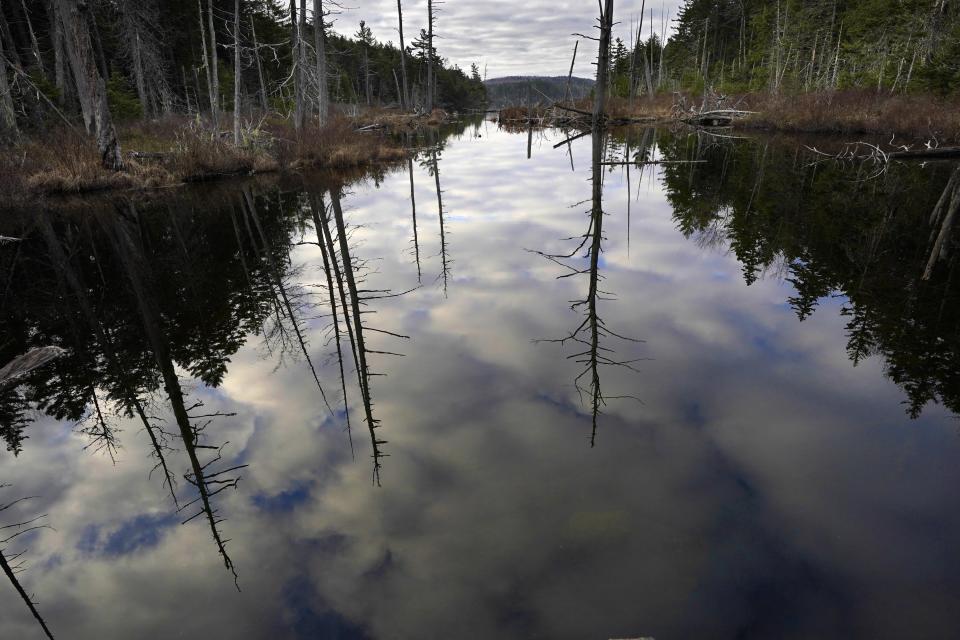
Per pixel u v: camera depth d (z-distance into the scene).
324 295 6.21
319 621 2.02
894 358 4.07
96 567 2.38
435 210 11.02
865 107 22.39
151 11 21.97
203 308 5.80
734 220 9.09
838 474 2.77
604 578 2.13
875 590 2.05
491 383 3.93
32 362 4.55
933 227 7.85
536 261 7.26
